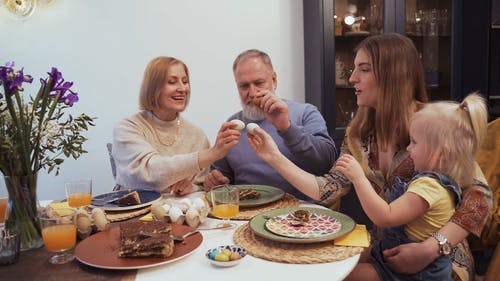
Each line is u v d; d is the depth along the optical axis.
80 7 3.10
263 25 3.28
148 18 3.17
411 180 1.30
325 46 2.96
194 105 3.29
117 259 1.00
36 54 3.11
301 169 1.66
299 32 3.31
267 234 1.14
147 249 1.01
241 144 1.90
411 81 1.46
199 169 1.58
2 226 1.15
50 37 3.10
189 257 1.06
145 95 1.87
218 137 1.54
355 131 1.64
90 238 1.14
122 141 1.76
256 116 1.89
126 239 1.02
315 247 1.10
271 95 1.62
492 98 3.09
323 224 1.23
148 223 1.15
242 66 1.87
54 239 1.06
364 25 3.05
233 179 1.98
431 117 1.29
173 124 1.96
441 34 3.14
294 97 3.36
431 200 1.20
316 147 1.73
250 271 0.97
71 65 3.14
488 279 1.54
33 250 1.15
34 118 1.17
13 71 1.09
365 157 1.59
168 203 1.35
